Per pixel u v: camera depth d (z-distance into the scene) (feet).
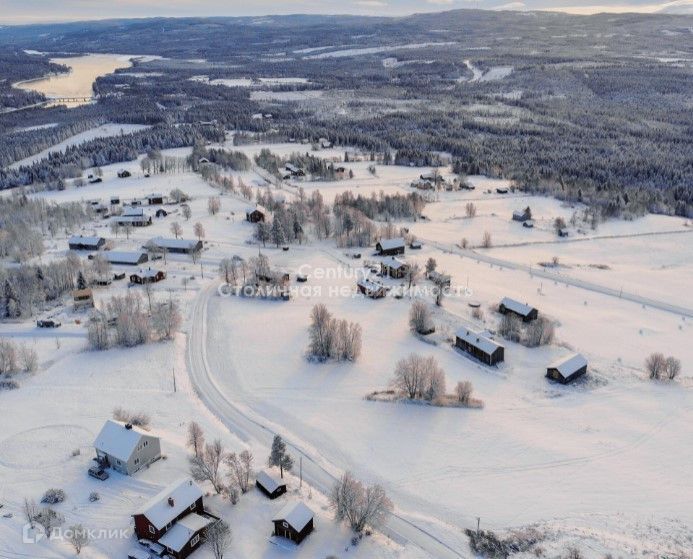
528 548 237.66
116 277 527.40
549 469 286.05
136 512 238.07
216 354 402.11
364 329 431.84
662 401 345.10
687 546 237.25
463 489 273.33
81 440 305.12
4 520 249.55
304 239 634.84
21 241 581.94
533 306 474.90
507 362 388.78
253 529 246.47
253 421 327.47
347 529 247.09
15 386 359.66
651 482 277.03
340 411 336.70
